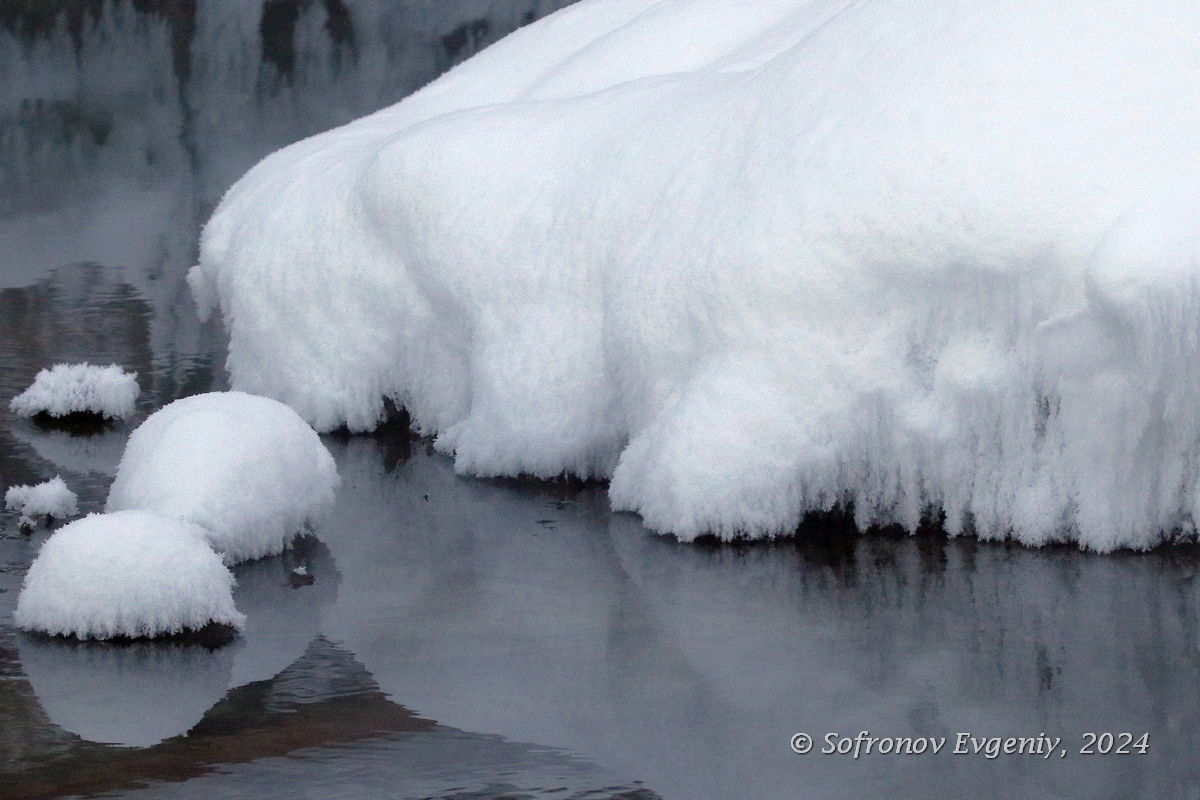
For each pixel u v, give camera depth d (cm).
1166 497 1388
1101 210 1348
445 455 1808
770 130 1553
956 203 1382
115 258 3189
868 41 1552
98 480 1697
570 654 1167
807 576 1341
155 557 1227
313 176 2031
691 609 1264
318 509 1511
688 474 1448
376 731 1027
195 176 4322
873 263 1412
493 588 1330
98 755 989
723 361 1470
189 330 2527
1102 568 1342
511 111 1914
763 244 1454
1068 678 1101
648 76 2070
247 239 2023
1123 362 1330
